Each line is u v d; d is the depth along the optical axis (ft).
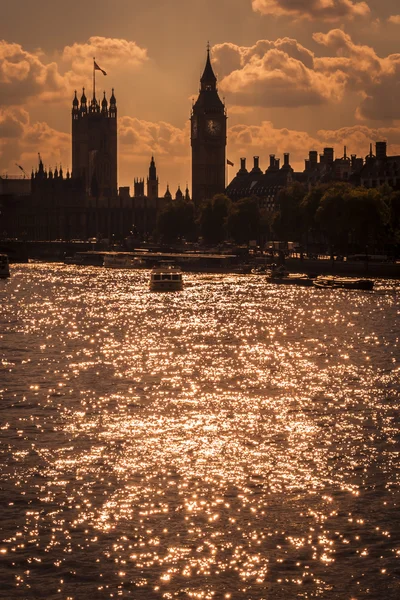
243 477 337.52
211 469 345.51
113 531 296.51
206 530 296.71
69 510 310.24
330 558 280.92
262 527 298.97
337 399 452.76
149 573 274.16
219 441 379.35
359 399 451.94
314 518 304.09
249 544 288.71
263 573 273.95
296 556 282.15
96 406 437.99
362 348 614.75
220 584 268.82
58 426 401.08
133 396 460.96
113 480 335.06
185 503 315.58
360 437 384.27
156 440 380.99
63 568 276.41
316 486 329.31
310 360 567.18
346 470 344.28
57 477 337.52
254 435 387.96
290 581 270.26
